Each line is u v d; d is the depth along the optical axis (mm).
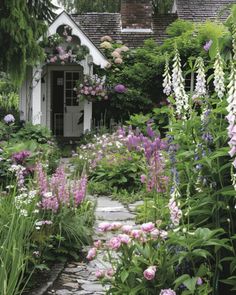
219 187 3086
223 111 3074
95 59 13219
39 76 12992
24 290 3820
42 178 4965
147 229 2918
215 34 3234
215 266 2947
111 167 8742
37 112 13047
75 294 3881
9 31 9547
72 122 15461
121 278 2828
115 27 16531
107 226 3059
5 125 11266
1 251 3412
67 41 12977
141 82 13625
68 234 4777
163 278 2818
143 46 14695
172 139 3629
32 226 4223
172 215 2850
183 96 3480
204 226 3016
